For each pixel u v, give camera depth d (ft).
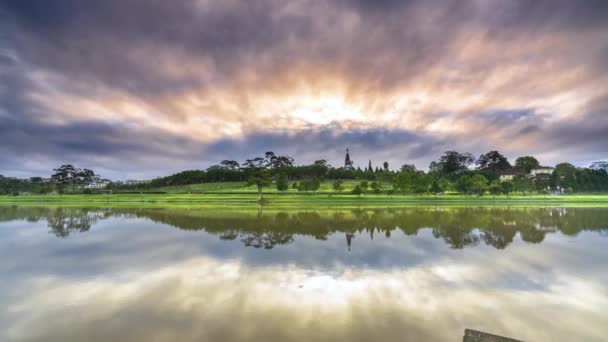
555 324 32.53
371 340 28.68
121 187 495.82
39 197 319.68
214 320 33.01
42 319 33.50
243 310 35.55
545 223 114.32
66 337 29.66
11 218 138.51
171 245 73.77
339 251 66.39
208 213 159.74
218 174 491.72
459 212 163.32
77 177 558.56
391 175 386.93
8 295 40.88
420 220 123.65
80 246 73.56
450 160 565.12
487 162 551.18
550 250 67.77
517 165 564.71
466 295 40.47
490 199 258.57
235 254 63.77
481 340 26.84
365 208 194.59
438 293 41.22
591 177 411.95
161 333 30.09
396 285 44.27
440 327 31.48
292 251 66.49
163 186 478.18
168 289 42.78
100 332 30.53
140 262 57.77
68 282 46.26
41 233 94.79
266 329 30.81
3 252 67.41
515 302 38.27
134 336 29.63
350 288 42.98
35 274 50.39
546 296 40.40
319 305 37.09
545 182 415.64
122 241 79.56
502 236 85.61
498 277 48.26
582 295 40.78
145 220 127.24
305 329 30.86
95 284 45.24
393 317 33.71
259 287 43.39
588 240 79.92
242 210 179.93
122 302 38.24
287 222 117.70
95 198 302.45
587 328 31.68
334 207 204.33
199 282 45.80
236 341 28.50
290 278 47.50
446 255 62.69
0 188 423.23
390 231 94.63
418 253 64.49
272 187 400.88
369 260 58.44
